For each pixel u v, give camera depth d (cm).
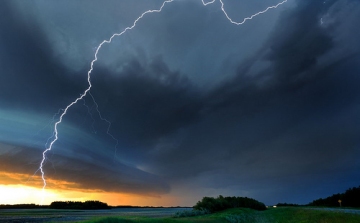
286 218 4103
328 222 3703
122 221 2175
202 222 3044
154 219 2514
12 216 4372
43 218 3834
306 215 4100
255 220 3912
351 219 3688
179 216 3638
